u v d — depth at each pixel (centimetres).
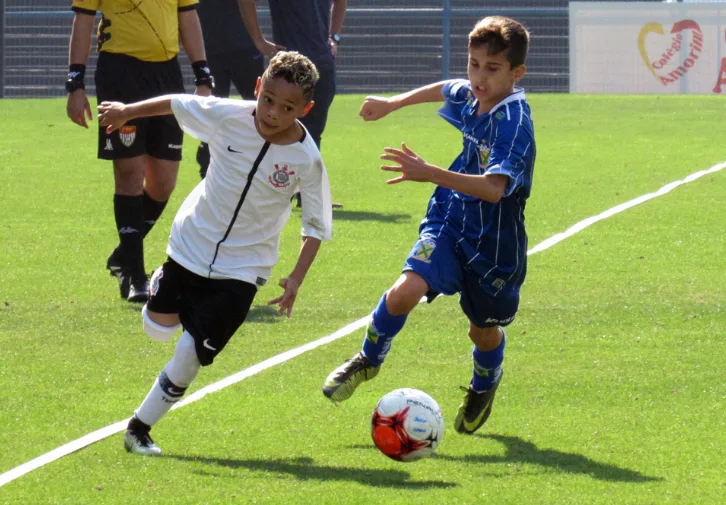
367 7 5347
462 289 1042
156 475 945
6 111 4172
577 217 2202
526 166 998
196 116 1018
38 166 2869
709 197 2400
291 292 1009
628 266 1800
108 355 1330
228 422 1098
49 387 1203
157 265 1814
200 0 2391
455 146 3206
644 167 2828
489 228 1023
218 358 1320
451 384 1229
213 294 1019
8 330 1434
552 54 5091
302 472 959
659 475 956
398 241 1992
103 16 1563
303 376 1250
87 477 941
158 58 1582
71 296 1616
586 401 1171
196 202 1035
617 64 4894
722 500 897
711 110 4128
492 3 5209
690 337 1411
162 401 996
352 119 3969
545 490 917
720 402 1165
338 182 2664
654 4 4816
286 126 984
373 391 1202
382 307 1028
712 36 4775
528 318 1498
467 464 986
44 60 5303
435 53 5309
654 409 1143
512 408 1151
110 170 2814
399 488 920
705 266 1797
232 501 886
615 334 1425
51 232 2075
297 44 2250
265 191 1005
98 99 1577
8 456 996
